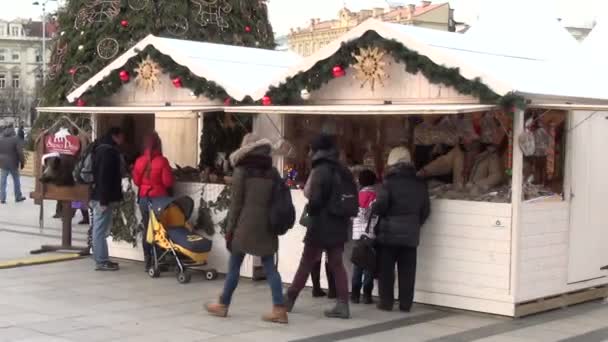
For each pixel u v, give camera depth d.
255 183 7.62
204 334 7.28
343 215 7.82
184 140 12.30
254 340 7.09
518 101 7.64
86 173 10.47
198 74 10.04
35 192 11.80
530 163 8.84
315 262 8.35
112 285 9.62
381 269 8.40
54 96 14.52
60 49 14.65
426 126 9.30
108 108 10.72
